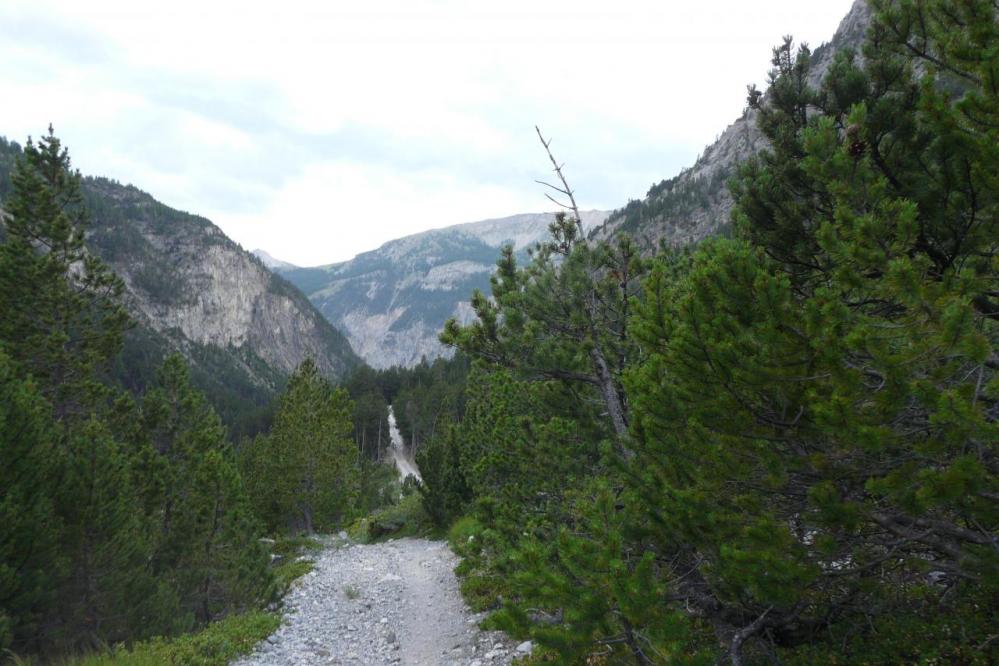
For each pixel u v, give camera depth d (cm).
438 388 9269
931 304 403
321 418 3766
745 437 508
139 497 1681
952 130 465
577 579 548
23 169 2403
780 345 464
